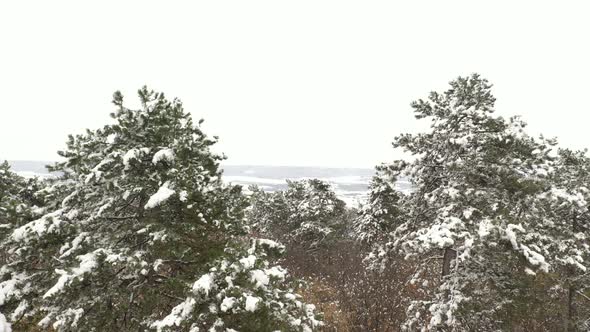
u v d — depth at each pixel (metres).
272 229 28.88
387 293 14.26
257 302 5.54
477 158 10.74
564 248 12.00
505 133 10.78
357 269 19.89
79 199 7.31
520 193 10.85
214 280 6.10
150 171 7.41
